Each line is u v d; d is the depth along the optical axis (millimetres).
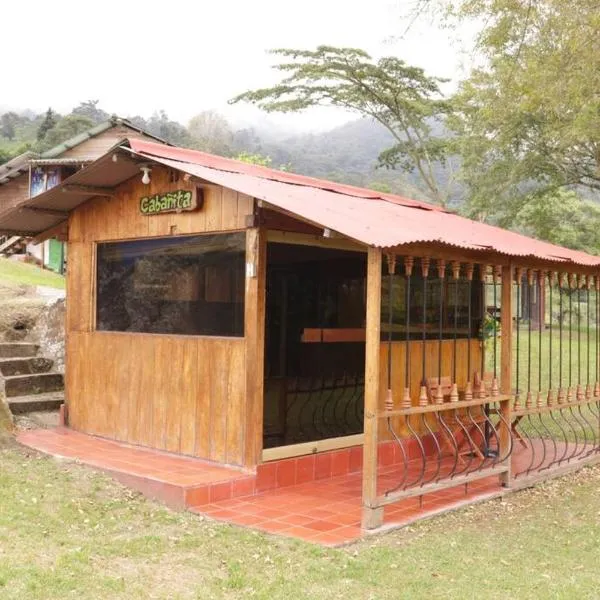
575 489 7570
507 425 7305
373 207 7746
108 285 8438
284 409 7570
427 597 4457
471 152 19047
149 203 7793
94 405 8438
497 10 10125
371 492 5688
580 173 19750
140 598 4188
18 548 4742
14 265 18375
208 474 6625
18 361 10312
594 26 9477
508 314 7277
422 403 6270
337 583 4617
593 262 8414
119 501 6145
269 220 6816
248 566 4852
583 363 16094
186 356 7402
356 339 8344
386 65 24859
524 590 4645
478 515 6426
